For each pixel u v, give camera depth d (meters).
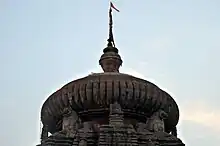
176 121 53.53
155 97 50.69
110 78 50.44
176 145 48.72
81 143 47.72
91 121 50.28
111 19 57.88
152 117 50.78
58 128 52.12
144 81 51.34
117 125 47.94
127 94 49.78
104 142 47.06
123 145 47.03
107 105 49.84
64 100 50.59
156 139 48.50
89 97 49.81
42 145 48.09
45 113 52.16
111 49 55.19
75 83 50.97
